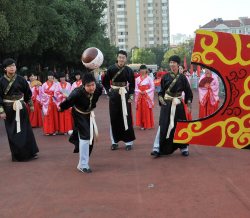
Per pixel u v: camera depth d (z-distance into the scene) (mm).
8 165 8516
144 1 142750
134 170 7664
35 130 13891
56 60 34438
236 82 7504
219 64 7465
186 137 7871
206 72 11961
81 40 33312
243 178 6906
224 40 7398
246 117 7598
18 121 8805
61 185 6855
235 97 7570
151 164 8086
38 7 24078
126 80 9516
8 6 19672
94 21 34062
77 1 31141
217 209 5535
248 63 7402
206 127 7777
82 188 6648
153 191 6371
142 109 13062
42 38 26484
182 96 8664
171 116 8492
